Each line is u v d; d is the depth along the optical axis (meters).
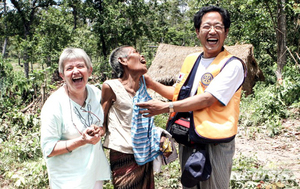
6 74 8.31
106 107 2.47
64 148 2.11
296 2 11.70
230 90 2.31
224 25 2.40
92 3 28.34
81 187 2.18
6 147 5.10
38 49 27.19
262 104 7.21
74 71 2.13
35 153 4.91
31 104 7.12
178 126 2.53
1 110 6.86
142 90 2.57
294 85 7.70
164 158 2.60
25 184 3.77
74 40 27.27
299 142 5.56
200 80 2.41
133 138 2.42
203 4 16.70
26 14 34.22
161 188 3.73
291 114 7.02
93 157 2.25
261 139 5.90
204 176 2.35
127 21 29.22
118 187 2.48
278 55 11.06
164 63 11.55
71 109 2.21
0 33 36.09
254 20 13.28
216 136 2.28
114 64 2.50
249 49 10.72
